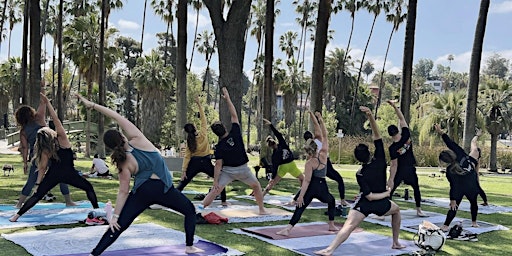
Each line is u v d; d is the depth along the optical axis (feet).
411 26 53.42
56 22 135.44
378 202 20.85
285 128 176.04
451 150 27.27
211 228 25.53
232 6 58.34
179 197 18.93
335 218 30.14
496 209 37.40
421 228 22.03
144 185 17.88
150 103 125.90
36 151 25.20
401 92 53.98
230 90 58.39
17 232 22.86
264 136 60.49
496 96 99.91
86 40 105.19
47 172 25.58
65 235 22.15
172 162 50.47
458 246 23.36
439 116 98.68
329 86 180.24
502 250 22.97
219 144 29.48
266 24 58.85
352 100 179.22
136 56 209.05
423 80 360.28
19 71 161.38
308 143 24.73
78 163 76.02
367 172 20.75
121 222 17.56
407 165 31.73
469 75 55.26
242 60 59.31
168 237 22.39
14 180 45.78
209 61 188.75
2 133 151.02
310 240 23.24
